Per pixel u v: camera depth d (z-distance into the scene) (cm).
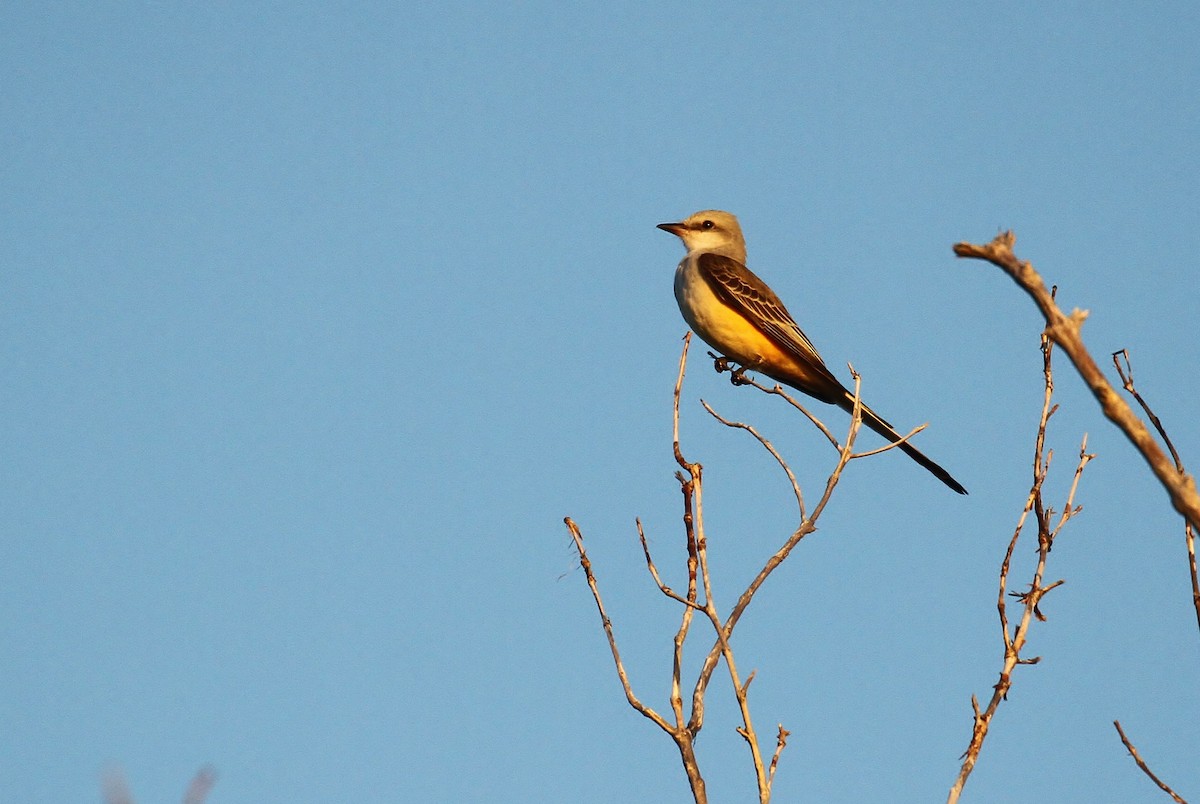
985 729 928
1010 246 675
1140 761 905
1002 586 1020
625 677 952
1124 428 652
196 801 614
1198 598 958
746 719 903
